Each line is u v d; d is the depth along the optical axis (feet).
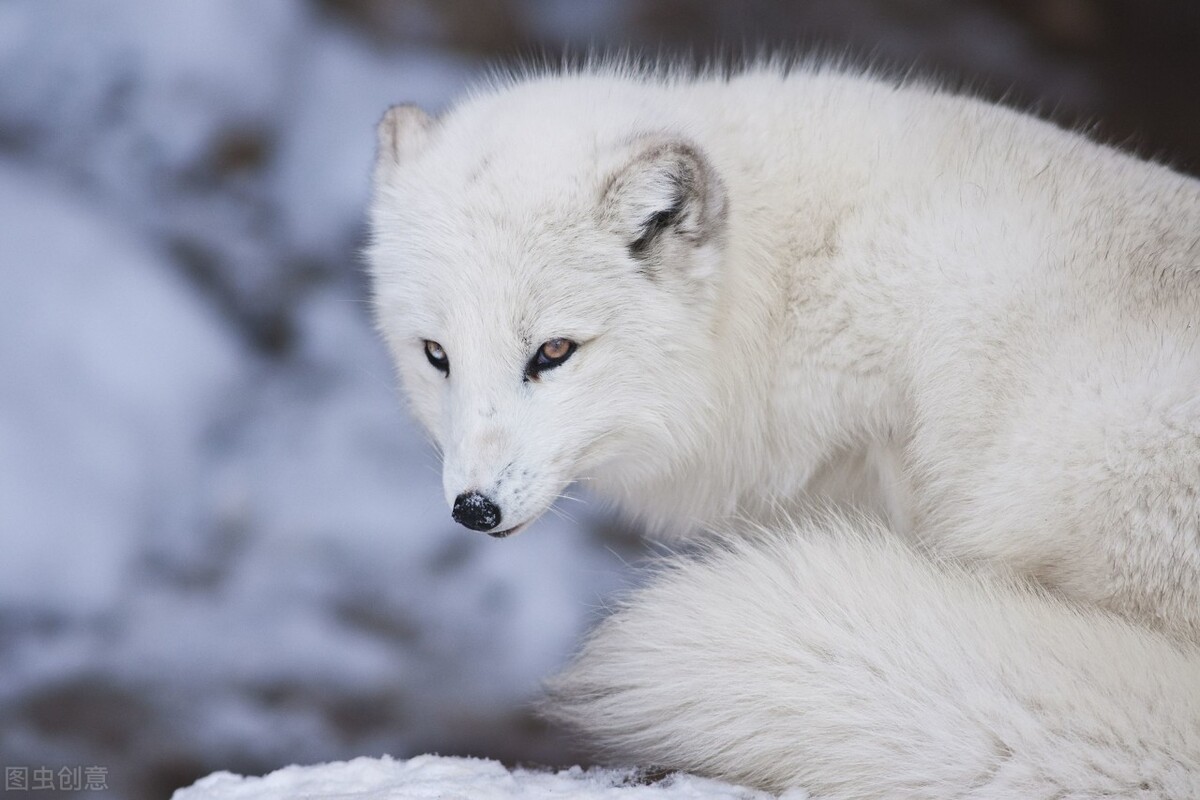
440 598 43.06
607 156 23.31
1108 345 21.71
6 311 51.03
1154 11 62.75
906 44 61.82
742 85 26.89
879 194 24.52
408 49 61.72
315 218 57.52
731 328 24.91
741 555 22.89
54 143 58.34
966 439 23.11
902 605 20.71
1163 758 18.54
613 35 61.57
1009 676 19.53
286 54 60.49
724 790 20.12
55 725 37.65
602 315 23.35
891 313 23.94
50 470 47.01
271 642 41.47
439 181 24.22
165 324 52.13
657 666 21.44
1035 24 62.80
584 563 43.75
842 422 25.23
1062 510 21.58
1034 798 18.76
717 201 23.54
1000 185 24.13
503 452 22.94
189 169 58.44
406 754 36.73
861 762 19.71
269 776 22.08
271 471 48.34
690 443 25.21
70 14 59.88
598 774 21.57
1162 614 21.11
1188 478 20.53
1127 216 23.95
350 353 53.16
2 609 43.24
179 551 45.91
